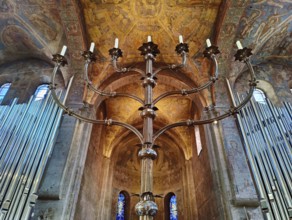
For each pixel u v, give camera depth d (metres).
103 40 10.06
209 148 8.47
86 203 9.47
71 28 9.17
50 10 9.27
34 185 6.38
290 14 9.32
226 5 8.59
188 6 9.20
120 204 15.48
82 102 9.00
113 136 14.67
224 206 6.99
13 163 7.03
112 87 10.67
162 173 17.06
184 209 12.98
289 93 10.48
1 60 11.86
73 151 7.73
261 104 9.17
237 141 7.97
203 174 10.20
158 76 10.92
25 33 10.40
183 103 13.57
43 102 9.25
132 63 10.96
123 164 16.95
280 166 6.92
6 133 7.95
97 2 9.02
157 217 15.15
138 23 9.83
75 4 8.62
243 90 10.38
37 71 11.43
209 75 9.91
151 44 4.36
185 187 13.55
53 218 6.22
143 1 9.09
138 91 12.76
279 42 10.57
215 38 9.63
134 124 14.81
